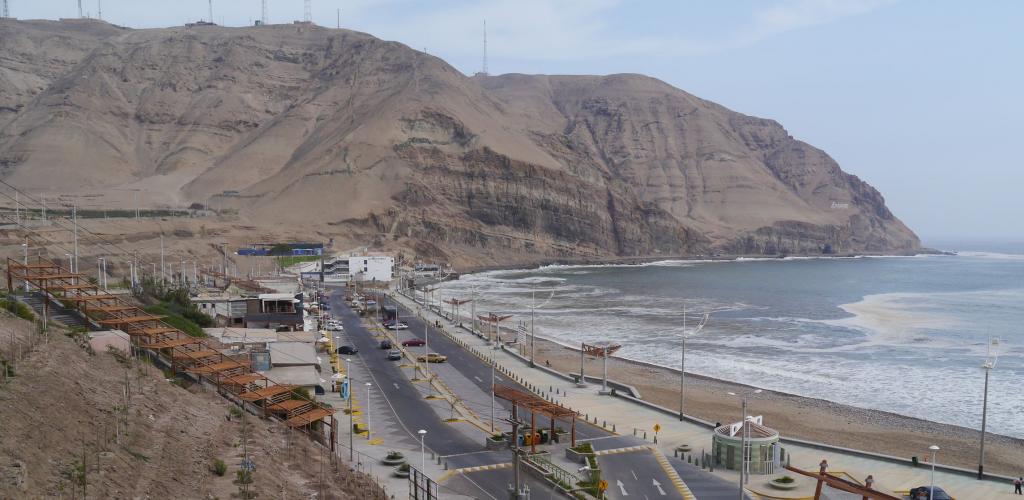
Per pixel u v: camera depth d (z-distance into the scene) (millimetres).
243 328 102812
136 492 35500
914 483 56656
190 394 57375
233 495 39125
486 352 117375
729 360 121562
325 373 94875
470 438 68062
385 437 67500
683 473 58344
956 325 160000
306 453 53438
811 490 54844
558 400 84438
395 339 127688
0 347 48094
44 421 38281
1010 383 103312
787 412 88375
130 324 72188
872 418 86125
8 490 29828
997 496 53906
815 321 168250
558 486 53406
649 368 115312
